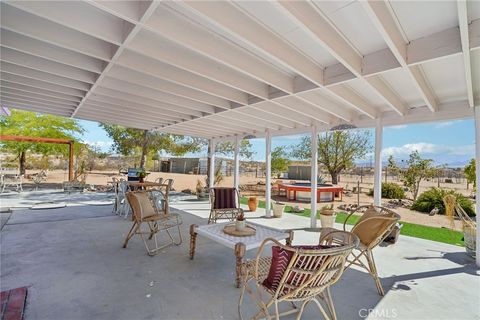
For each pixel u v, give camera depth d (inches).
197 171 671.1
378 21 67.9
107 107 186.9
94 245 153.5
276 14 77.3
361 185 458.3
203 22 84.9
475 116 137.9
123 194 230.8
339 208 315.0
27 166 586.9
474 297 102.9
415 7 70.6
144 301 94.2
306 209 307.6
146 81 132.3
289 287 65.4
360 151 404.2
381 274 123.4
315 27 75.2
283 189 433.4
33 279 108.3
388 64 94.6
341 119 202.1
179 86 146.1
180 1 65.5
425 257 146.4
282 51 92.7
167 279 112.1
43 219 215.3
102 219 219.6
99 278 111.0
